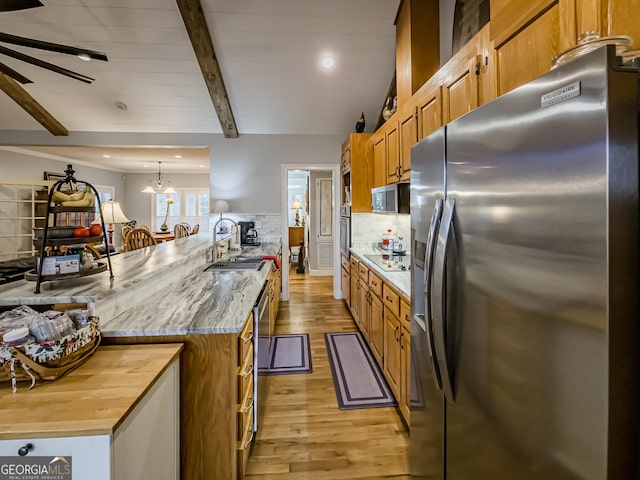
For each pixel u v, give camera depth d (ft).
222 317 5.18
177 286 7.31
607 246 1.90
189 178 31.19
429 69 8.46
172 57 11.27
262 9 9.61
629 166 1.92
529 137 2.46
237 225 14.55
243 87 12.89
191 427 4.76
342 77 12.50
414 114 7.75
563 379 2.19
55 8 9.34
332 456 5.93
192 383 4.74
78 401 3.27
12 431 2.87
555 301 2.24
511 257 2.66
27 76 11.89
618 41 2.25
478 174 3.12
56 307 4.55
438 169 3.97
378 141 11.89
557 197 2.21
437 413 4.07
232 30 10.27
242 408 5.04
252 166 16.03
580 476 2.07
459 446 3.53
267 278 8.84
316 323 12.97
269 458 5.87
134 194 30.40
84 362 4.07
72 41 10.41
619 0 2.65
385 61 11.71
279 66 11.84
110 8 9.42
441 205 3.76
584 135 2.02
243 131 15.81
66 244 4.80
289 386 8.30
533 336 2.44
